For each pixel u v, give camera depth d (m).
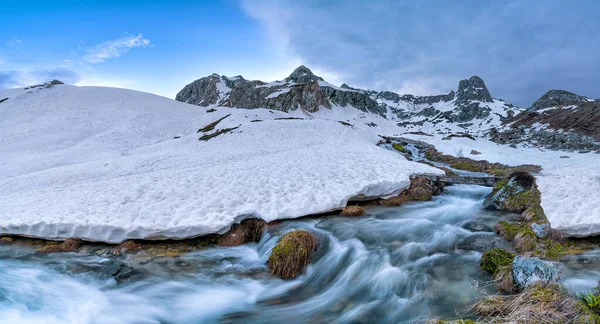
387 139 48.81
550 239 7.87
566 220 8.11
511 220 10.23
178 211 10.45
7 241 9.90
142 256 8.79
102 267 8.24
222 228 9.62
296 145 35.72
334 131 42.41
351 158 20.55
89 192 13.55
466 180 16.03
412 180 15.21
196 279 7.75
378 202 13.11
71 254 9.01
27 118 60.59
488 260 7.00
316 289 7.32
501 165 27.64
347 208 11.60
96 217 10.09
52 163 34.91
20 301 6.53
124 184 14.71
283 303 6.82
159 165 26.41
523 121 78.81
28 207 11.77
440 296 6.21
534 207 10.17
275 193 12.38
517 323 4.49
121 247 9.18
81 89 82.31
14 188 21.45
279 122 46.69
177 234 9.33
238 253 9.05
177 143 43.66
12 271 7.96
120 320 6.23
